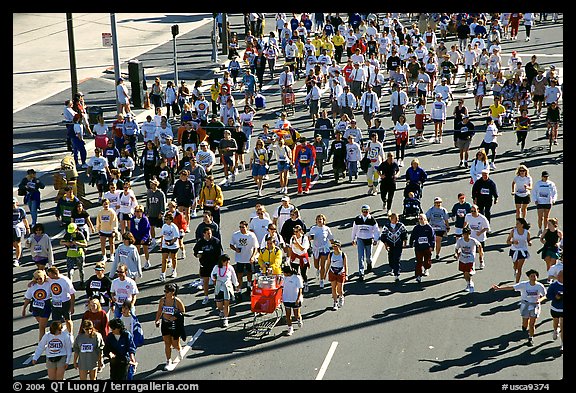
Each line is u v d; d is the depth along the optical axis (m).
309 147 59.25
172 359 38.41
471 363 37.47
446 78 84.81
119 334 34.59
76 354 35.06
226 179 62.53
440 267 47.84
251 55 92.50
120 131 64.94
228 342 39.94
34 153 68.62
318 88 75.94
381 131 64.25
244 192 60.81
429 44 99.31
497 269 47.41
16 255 49.09
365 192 60.16
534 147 69.88
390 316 42.16
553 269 40.66
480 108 80.31
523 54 102.06
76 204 49.09
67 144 66.50
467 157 65.31
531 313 38.75
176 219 48.97
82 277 45.34
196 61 100.19
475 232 47.38
